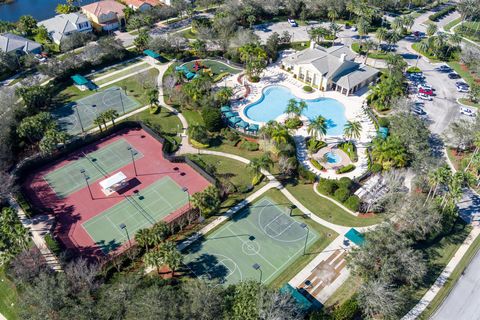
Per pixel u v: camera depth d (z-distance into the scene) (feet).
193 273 278.46
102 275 269.44
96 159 378.53
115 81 492.13
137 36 598.34
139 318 222.07
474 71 510.17
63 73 488.85
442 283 275.80
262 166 338.34
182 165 371.97
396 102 427.33
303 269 283.18
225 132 402.52
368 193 338.13
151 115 434.30
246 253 293.02
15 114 407.03
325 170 363.97
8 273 266.16
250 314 230.07
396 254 261.85
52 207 328.70
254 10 624.59
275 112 441.27
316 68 465.06
